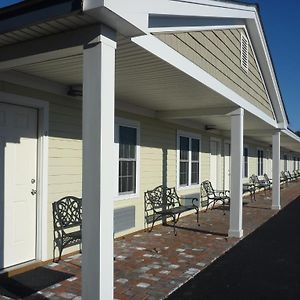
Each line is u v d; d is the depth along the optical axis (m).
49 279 5.21
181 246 7.35
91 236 3.55
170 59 5.12
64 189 6.46
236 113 8.44
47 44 3.83
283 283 5.34
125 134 8.36
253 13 9.34
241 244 7.65
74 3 3.27
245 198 17.27
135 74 5.68
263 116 11.29
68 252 6.50
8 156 5.53
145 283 5.19
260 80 11.41
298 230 9.30
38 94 5.94
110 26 3.61
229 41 8.44
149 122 9.30
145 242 7.68
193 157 12.02
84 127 3.60
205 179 13.00
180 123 10.87
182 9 4.94
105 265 3.55
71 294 4.66
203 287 5.11
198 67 6.17
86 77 3.60
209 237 8.24
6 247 5.49
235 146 8.38
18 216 5.69
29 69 5.34
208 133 13.22
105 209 3.55
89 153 3.57
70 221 6.38
